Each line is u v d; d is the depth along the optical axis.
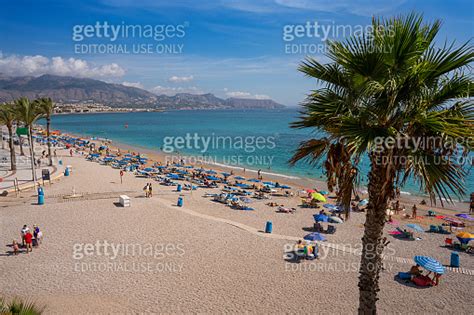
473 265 17.58
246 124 158.12
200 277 15.20
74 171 42.22
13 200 27.61
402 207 29.52
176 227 22.03
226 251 18.27
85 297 13.12
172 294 13.62
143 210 25.75
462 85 5.58
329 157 6.50
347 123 5.85
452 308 13.16
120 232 20.80
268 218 25.75
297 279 15.25
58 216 23.62
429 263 14.91
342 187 6.61
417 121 5.70
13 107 41.53
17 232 20.31
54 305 12.40
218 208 28.14
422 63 5.49
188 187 35.53
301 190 36.88
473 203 29.78
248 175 47.00
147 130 132.62
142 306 12.62
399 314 12.69
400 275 15.58
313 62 6.39
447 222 26.30
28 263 16.19
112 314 11.95
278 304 13.12
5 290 13.53
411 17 5.45
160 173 43.44
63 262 16.38
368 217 6.71
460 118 5.30
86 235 20.14
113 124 176.38
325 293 14.05
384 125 6.03
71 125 170.88
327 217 23.48
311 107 6.49
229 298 13.46
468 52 5.34
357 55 5.68
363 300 6.88
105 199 28.83
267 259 17.38
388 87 5.66
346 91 6.28
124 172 44.06
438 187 5.79
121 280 14.70
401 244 20.66
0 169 40.78
